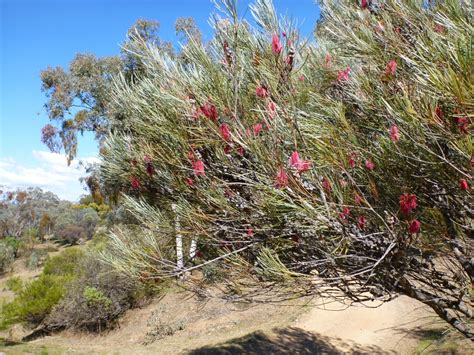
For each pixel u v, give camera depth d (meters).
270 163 1.91
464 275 2.09
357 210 1.92
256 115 2.18
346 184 1.89
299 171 1.83
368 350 6.68
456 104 1.60
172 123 2.35
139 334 10.42
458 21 1.83
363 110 2.17
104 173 2.96
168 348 8.67
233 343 7.91
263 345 7.59
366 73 2.24
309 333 8.01
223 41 2.23
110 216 18.42
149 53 2.46
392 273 2.17
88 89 14.46
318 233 1.97
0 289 19.53
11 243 30.59
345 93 2.28
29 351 9.59
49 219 39.28
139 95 2.55
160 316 10.89
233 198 2.23
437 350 5.44
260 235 2.22
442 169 1.87
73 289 12.04
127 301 12.06
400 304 8.45
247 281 2.36
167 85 2.35
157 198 2.77
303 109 2.16
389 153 1.94
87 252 12.87
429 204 2.10
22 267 28.12
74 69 15.34
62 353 9.31
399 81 1.97
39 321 12.46
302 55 2.38
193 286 2.54
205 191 2.23
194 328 9.72
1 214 40.06
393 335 6.96
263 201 2.02
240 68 2.24
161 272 2.45
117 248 2.59
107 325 11.55
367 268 1.98
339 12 2.57
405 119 1.75
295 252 2.22
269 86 2.07
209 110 2.13
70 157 15.49
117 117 2.98
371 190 1.91
